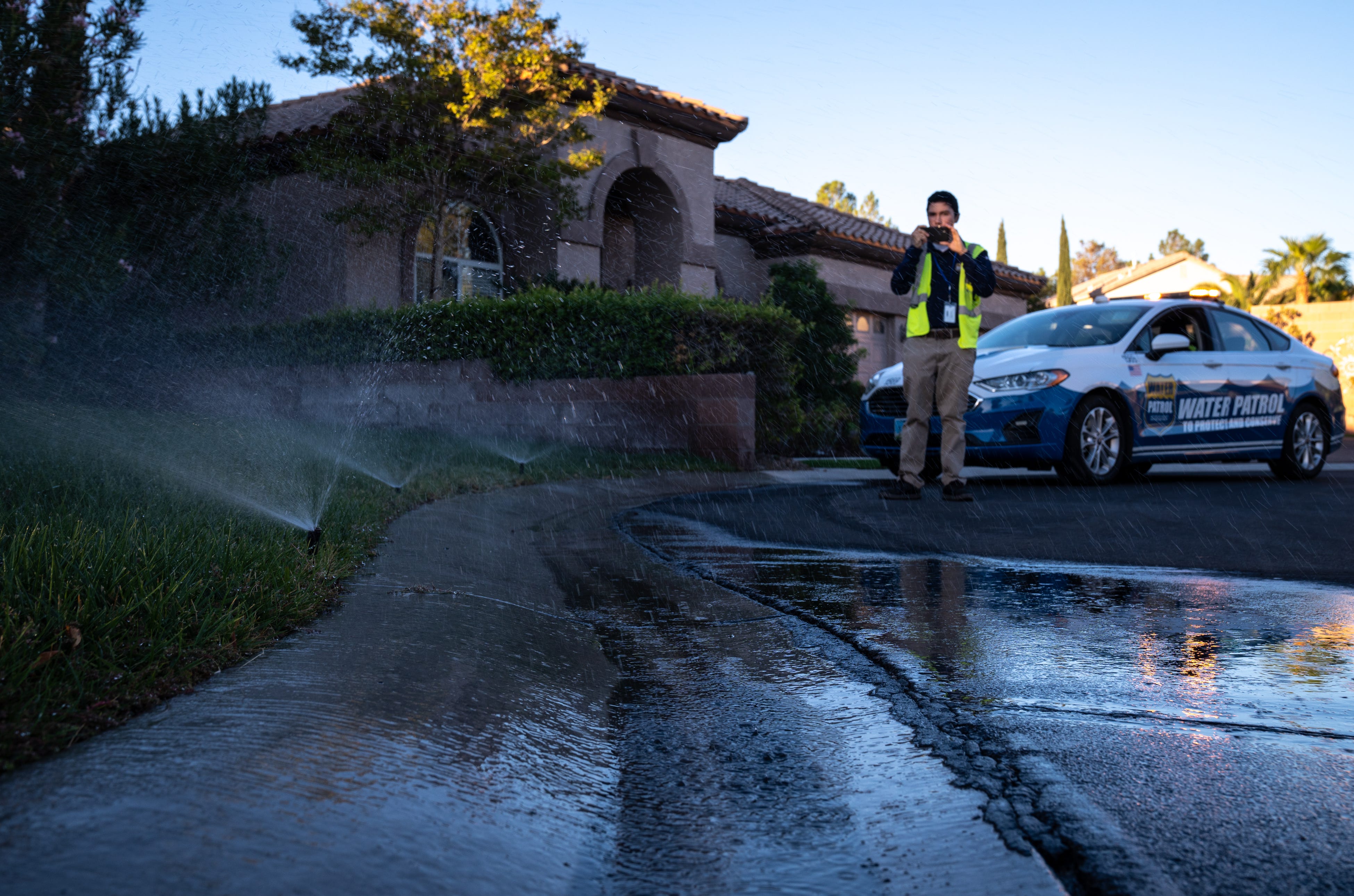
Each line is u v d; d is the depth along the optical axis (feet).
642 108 45.34
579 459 26.55
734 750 5.20
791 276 50.42
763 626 8.31
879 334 62.39
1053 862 3.74
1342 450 46.47
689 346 29.53
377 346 34.86
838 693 6.25
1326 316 72.59
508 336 32.30
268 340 33.65
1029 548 13.26
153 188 28.02
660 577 10.87
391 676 5.75
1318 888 3.49
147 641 5.73
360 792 3.98
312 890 3.16
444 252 42.73
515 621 7.84
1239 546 13.15
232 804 3.72
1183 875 3.61
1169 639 7.61
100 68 24.52
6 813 3.51
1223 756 4.91
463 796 4.16
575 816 4.24
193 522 9.45
